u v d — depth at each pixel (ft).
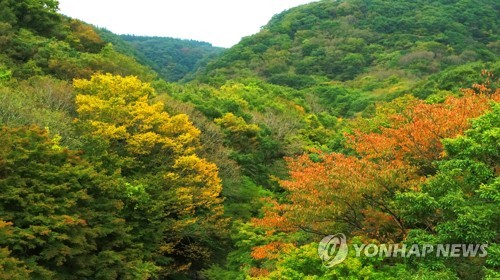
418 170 49.57
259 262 56.44
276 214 51.31
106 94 76.64
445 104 59.00
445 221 35.12
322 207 44.04
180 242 74.64
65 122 68.13
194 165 70.64
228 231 73.00
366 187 42.01
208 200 71.05
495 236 32.14
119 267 53.42
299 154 109.40
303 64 310.04
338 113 199.52
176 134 77.71
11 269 38.60
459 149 37.65
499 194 31.65
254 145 105.40
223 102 116.37
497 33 331.57
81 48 137.69
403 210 37.68
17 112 61.82
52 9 140.87
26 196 46.44
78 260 49.24
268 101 148.87
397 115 64.28
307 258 38.52
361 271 34.22
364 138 59.31
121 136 68.80
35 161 50.16
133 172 69.41
